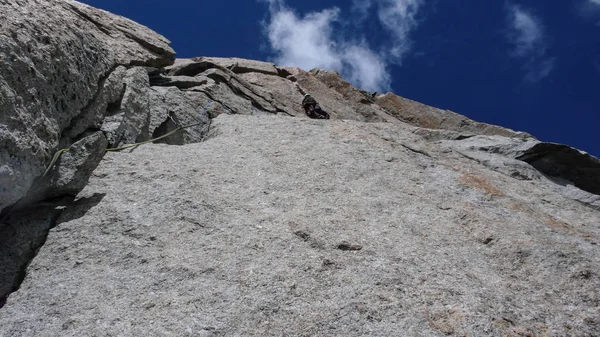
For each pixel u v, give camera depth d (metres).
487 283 4.66
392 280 4.45
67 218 5.18
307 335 3.88
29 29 5.27
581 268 4.91
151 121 7.68
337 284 4.37
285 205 5.67
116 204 5.36
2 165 4.46
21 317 4.04
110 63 7.13
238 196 5.77
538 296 4.59
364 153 7.38
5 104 4.60
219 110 9.45
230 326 3.94
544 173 9.59
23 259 4.72
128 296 4.23
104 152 6.05
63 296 4.24
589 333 4.18
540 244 5.26
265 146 7.34
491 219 5.90
